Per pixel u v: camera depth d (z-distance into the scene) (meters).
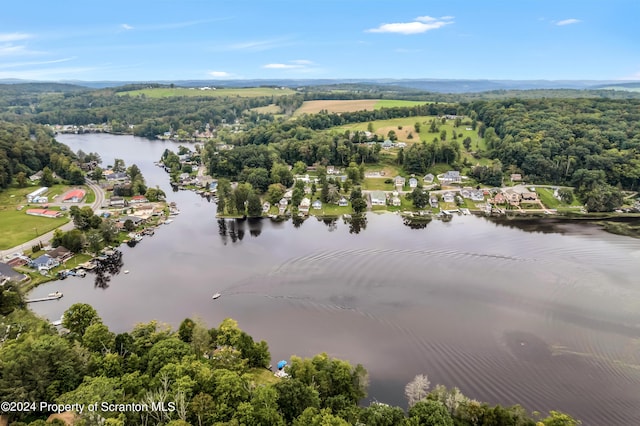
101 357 66.00
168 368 60.75
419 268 119.00
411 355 81.81
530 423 57.00
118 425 48.72
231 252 134.25
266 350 76.31
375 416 55.59
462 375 76.25
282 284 110.56
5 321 85.06
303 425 52.81
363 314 95.69
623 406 68.94
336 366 66.69
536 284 108.50
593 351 82.19
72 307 81.44
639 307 96.88
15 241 137.50
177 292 107.38
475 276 113.44
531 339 86.00
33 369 58.19
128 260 128.62
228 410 54.41
